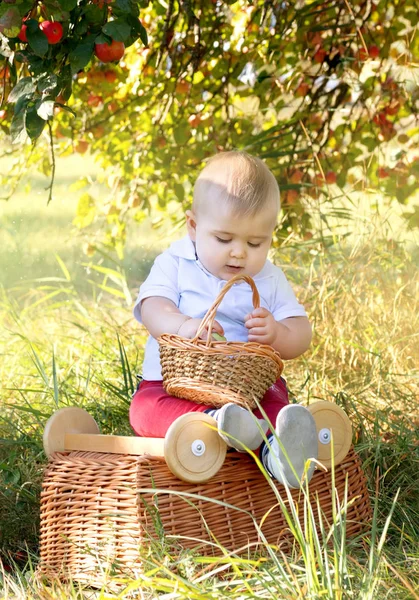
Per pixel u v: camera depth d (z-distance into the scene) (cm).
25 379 355
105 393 322
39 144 447
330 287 384
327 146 456
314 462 190
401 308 377
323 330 372
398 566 182
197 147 443
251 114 464
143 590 180
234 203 214
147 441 196
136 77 422
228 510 197
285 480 178
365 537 211
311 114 452
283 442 186
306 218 424
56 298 526
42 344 395
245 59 425
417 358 354
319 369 345
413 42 421
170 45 409
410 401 299
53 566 199
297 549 201
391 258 396
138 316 233
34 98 207
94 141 448
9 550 221
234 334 223
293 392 308
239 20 423
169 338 199
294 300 233
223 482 197
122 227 472
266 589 162
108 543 192
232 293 224
